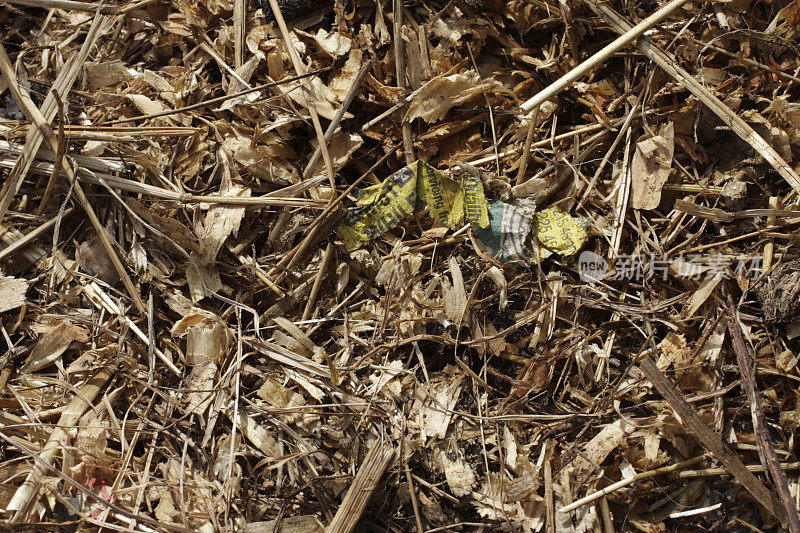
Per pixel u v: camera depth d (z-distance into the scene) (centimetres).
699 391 81
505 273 82
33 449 80
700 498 80
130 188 82
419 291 82
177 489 79
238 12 84
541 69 84
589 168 83
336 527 78
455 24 84
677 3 82
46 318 82
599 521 80
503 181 83
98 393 81
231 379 81
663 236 82
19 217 83
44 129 82
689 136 83
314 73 82
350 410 81
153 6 86
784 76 83
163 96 84
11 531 78
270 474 80
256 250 83
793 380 81
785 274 81
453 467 80
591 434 81
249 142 83
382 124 83
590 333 82
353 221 83
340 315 82
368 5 84
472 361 82
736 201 82
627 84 83
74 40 87
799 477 80
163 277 82
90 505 79
